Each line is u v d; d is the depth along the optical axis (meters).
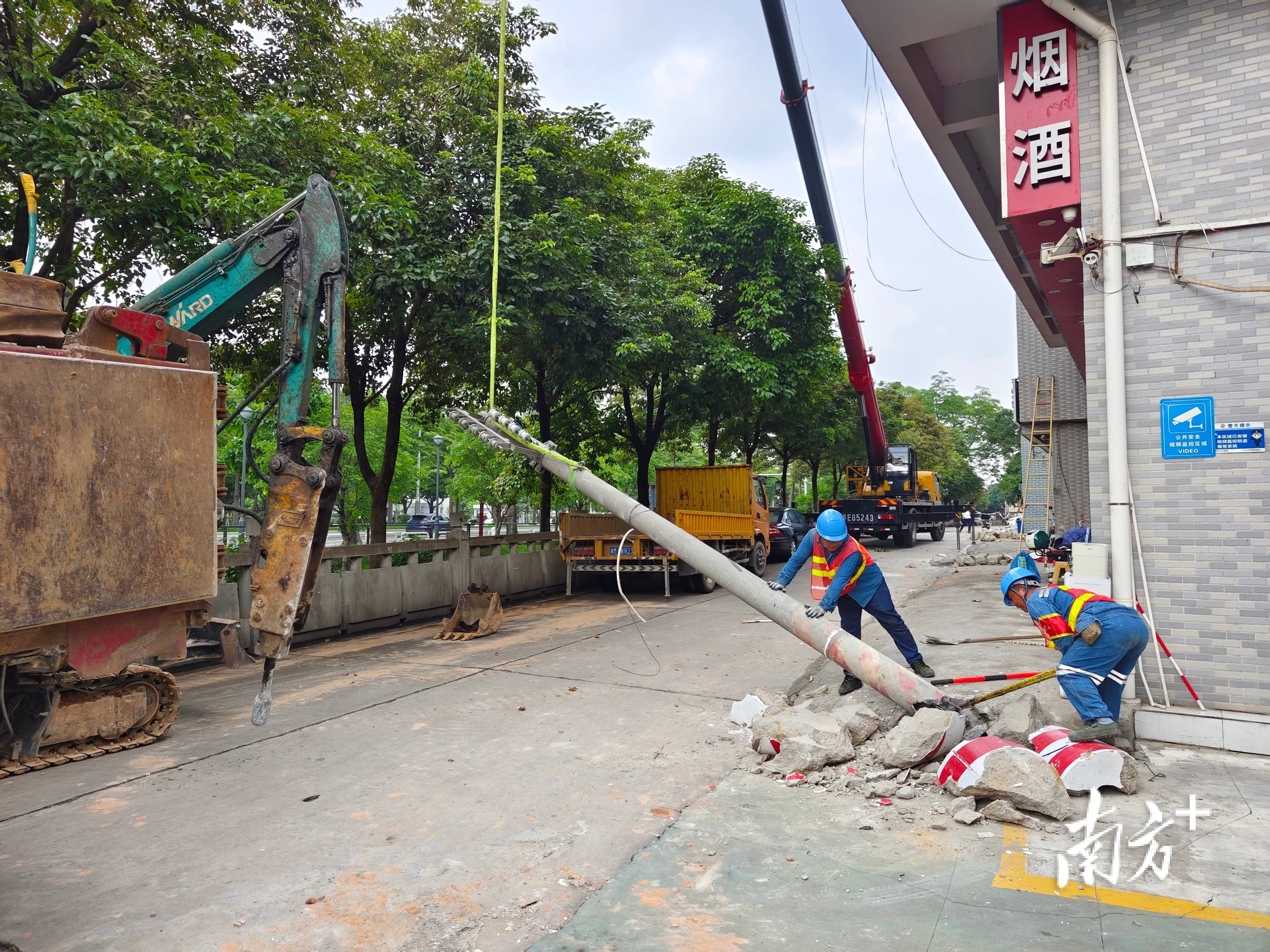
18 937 3.09
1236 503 5.07
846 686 6.37
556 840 3.94
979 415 77.00
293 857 3.79
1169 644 5.25
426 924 3.15
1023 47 5.86
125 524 2.96
